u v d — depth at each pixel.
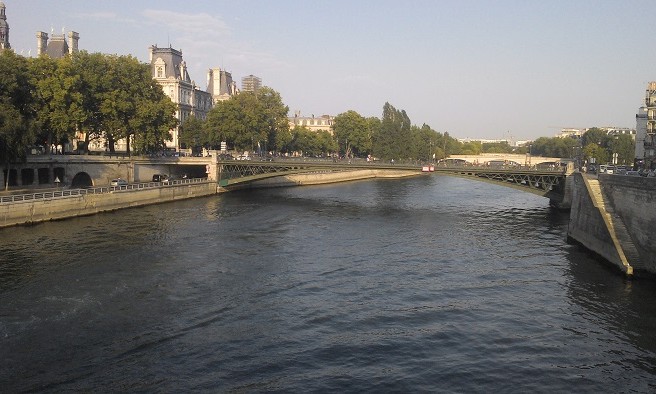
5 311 31.80
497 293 37.78
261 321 31.72
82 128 86.50
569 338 30.02
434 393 23.81
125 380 24.28
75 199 64.00
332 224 65.94
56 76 76.69
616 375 25.84
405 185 134.00
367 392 23.77
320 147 166.25
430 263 46.28
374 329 30.94
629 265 41.66
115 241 51.16
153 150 100.62
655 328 31.52
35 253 45.41
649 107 105.94
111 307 33.03
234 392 23.55
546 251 51.28
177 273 40.94
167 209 74.75
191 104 159.38
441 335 30.17
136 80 92.62
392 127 165.38
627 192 44.50
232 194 98.81
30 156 75.81
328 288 38.47
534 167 85.44
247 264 44.34
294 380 24.72
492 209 83.06
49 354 26.42
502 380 25.12
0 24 129.38
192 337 29.08
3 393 22.78
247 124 119.06
